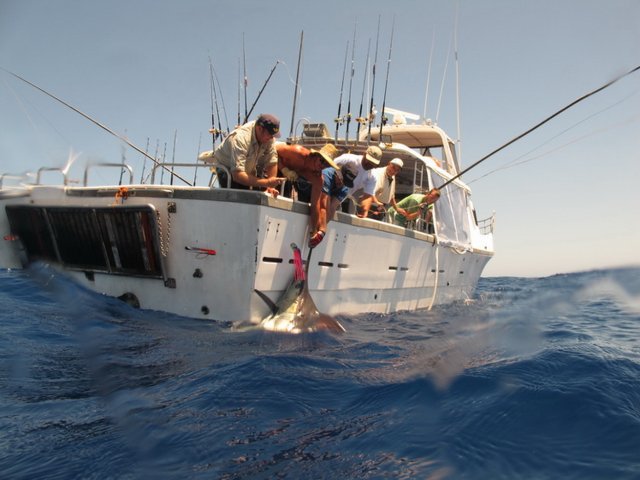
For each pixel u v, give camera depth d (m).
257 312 5.08
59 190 5.83
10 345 3.72
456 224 9.75
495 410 2.73
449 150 10.32
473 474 2.06
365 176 6.68
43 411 2.62
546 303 8.16
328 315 6.06
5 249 6.30
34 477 1.95
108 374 3.29
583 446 2.32
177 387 3.08
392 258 7.39
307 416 2.68
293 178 5.57
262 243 4.94
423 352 4.36
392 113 10.86
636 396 2.99
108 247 5.60
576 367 3.56
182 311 5.30
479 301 9.70
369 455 2.22
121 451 2.19
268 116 5.06
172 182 6.54
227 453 2.21
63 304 5.10
